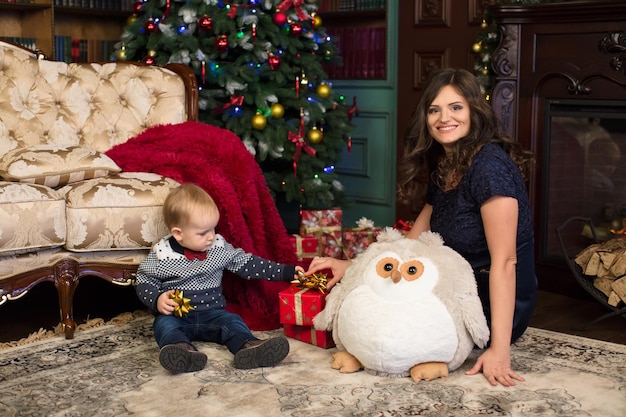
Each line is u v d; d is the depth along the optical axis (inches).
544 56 139.9
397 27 185.9
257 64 161.8
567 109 139.3
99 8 198.2
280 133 161.8
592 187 139.8
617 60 129.8
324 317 99.3
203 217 102.0
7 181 112.5
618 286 117.4
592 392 88.4
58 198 108.7
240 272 109.7
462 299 92.4
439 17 173.2
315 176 167.8
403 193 110.9
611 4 126.8
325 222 155.4
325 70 204.1
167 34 157.8
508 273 93.4
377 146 193.6
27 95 134.0
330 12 199.6
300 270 108.7
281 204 198.8
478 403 84.9
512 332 103.1
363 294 94.0
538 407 83.9
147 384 91.0
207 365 97.3
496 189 94.0
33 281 107.7
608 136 136.8
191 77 145.9
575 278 127.8
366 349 91.3
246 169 123.9
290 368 96.1
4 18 189.9
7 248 104.1
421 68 178.4
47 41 187.3
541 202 144.3
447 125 100.0
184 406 84.4
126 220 111.5
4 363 98.3
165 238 107.2
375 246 99.2
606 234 138.4
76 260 110.6
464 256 101.5
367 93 194.9
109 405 84.7
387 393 87.6
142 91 142.6
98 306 130.3
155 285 105.1
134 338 109.0
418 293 91.6
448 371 93.9
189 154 123.8
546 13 136.2
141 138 131.9
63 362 98.8
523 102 144.0
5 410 83.4
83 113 137.6
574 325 120.8
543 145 142.6
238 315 108.6
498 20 143.0
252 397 86.7
